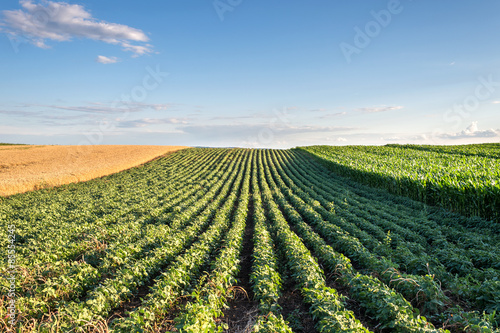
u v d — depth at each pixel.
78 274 9.08
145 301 7.45
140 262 9.98
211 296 7.38
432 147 58.72
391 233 12.60
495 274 7.57
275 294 7.64
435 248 10.77
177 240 12.48
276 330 5.91
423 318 5.77
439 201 19.22
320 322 6.12
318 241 12.09
